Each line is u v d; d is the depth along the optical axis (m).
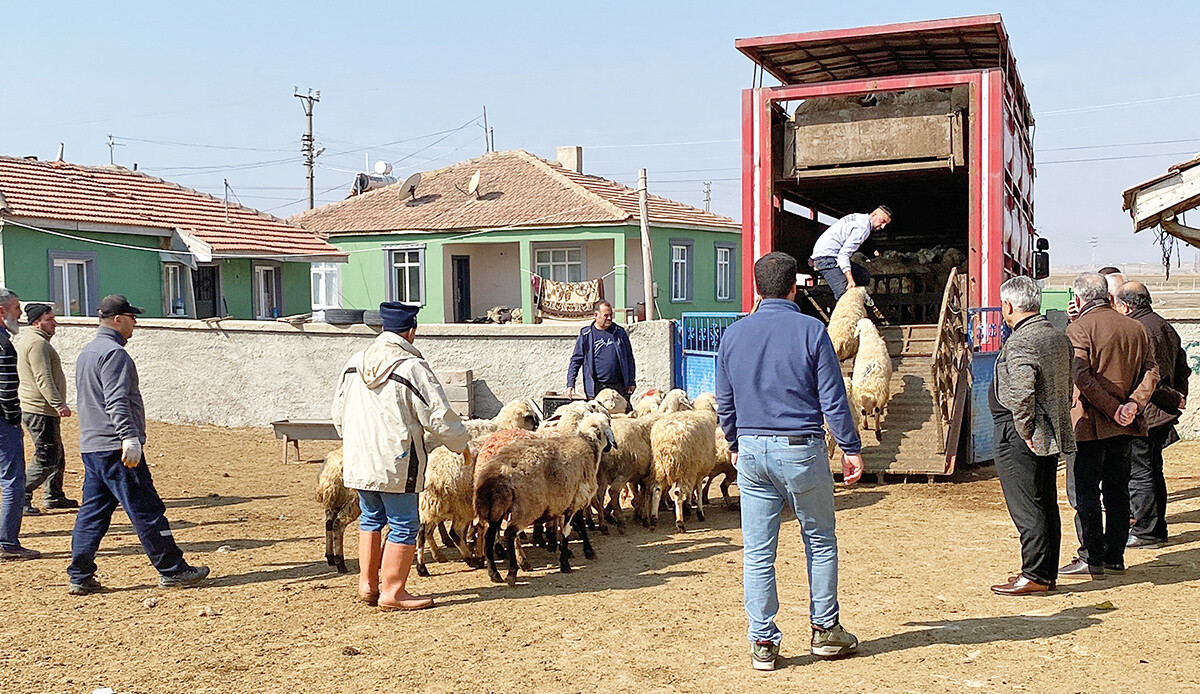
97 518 7.45
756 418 5.50
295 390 17.52
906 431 11.60
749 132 13.53
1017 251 14.48
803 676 5.46
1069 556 7.89
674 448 9.16
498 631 6.43
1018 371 6.46
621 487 9.42
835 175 13.35
